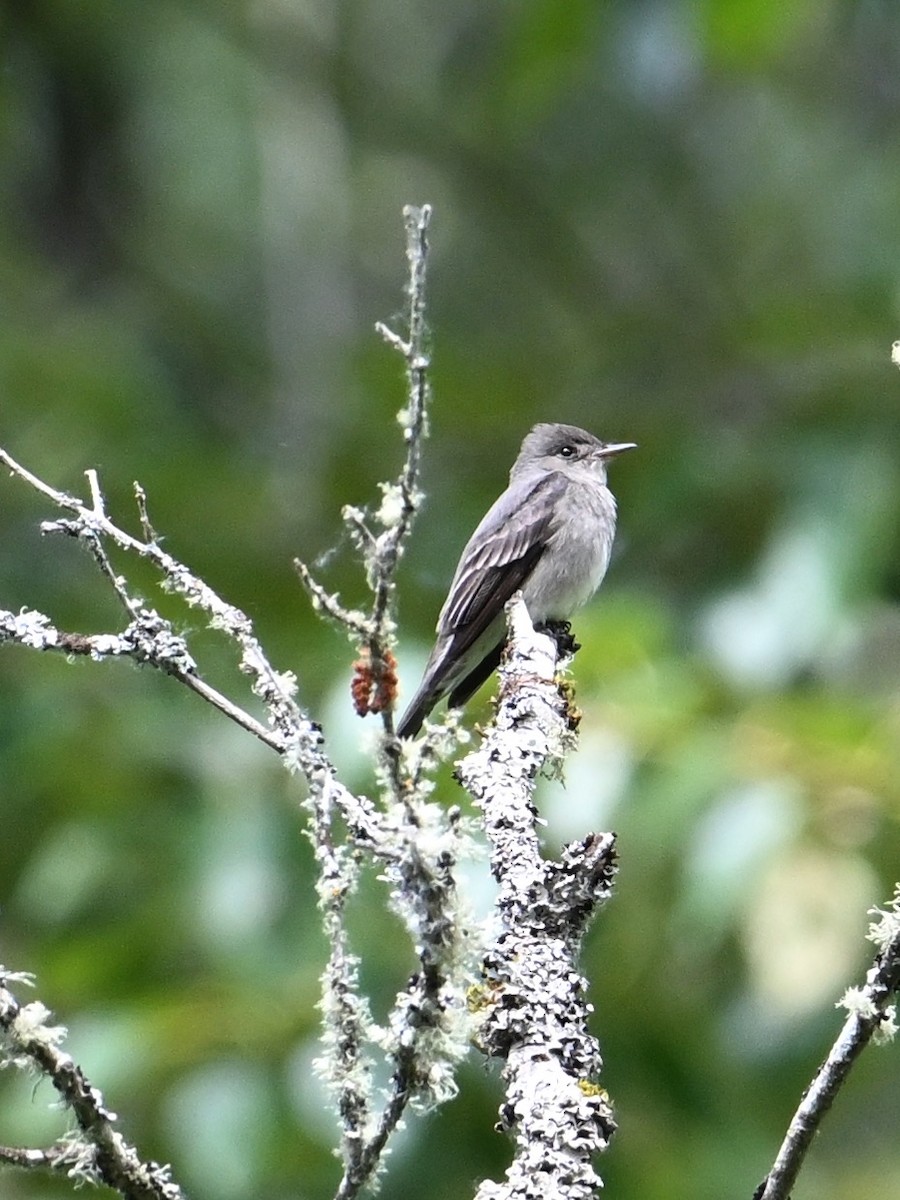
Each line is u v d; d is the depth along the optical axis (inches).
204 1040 374.3
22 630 196.5
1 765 482.3
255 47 753.0
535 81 611.2
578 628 402.3
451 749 172.1
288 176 796.6
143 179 799.1
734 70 624.1
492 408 577.6
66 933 444.8
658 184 761.0
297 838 421.7
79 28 783.1
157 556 200.1
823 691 422.3
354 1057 173.3
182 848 431.5
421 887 168.4
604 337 626.2
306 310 771.4
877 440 491.5
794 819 365.7
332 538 538.3
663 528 522.9
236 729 462.9
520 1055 192.2
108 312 757.9
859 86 747.4
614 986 419.5
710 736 380.2
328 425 624.7
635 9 586.6
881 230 716.7
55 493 201.0
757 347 570.3
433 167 777.6
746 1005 422.9
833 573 428.5
